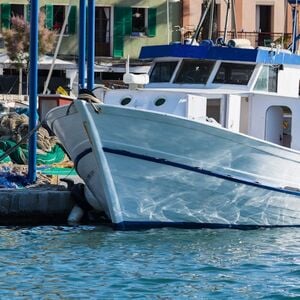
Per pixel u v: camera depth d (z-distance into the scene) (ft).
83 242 231.91
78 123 238.68
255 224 252.21
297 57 266.57
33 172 285.02
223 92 251.60
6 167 305.73
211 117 251.80
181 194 242.99
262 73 257.96
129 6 566.77
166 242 231.71
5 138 335.26
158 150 237.25
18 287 187.32
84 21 292.81
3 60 520.42
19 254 217.56
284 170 249.34
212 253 221.05
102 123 234.79
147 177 239.30
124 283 191.01
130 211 242.58
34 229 253.65
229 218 249.14
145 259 213.05
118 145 236.43
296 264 211.00
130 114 232.73
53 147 334.24
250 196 247.70
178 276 197.98
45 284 189.67
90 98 235.61
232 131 238.27
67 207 266.98
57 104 382.42
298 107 251.39
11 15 555.69
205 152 239.30
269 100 253.24
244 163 243.81
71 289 185.98
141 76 253.24
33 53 279.69
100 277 195.72
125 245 227.81
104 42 565.53
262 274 201.46
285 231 252.01
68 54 547.08
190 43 262.88
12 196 265.54
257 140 241.14
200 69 260.21
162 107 245.24
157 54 263.70
